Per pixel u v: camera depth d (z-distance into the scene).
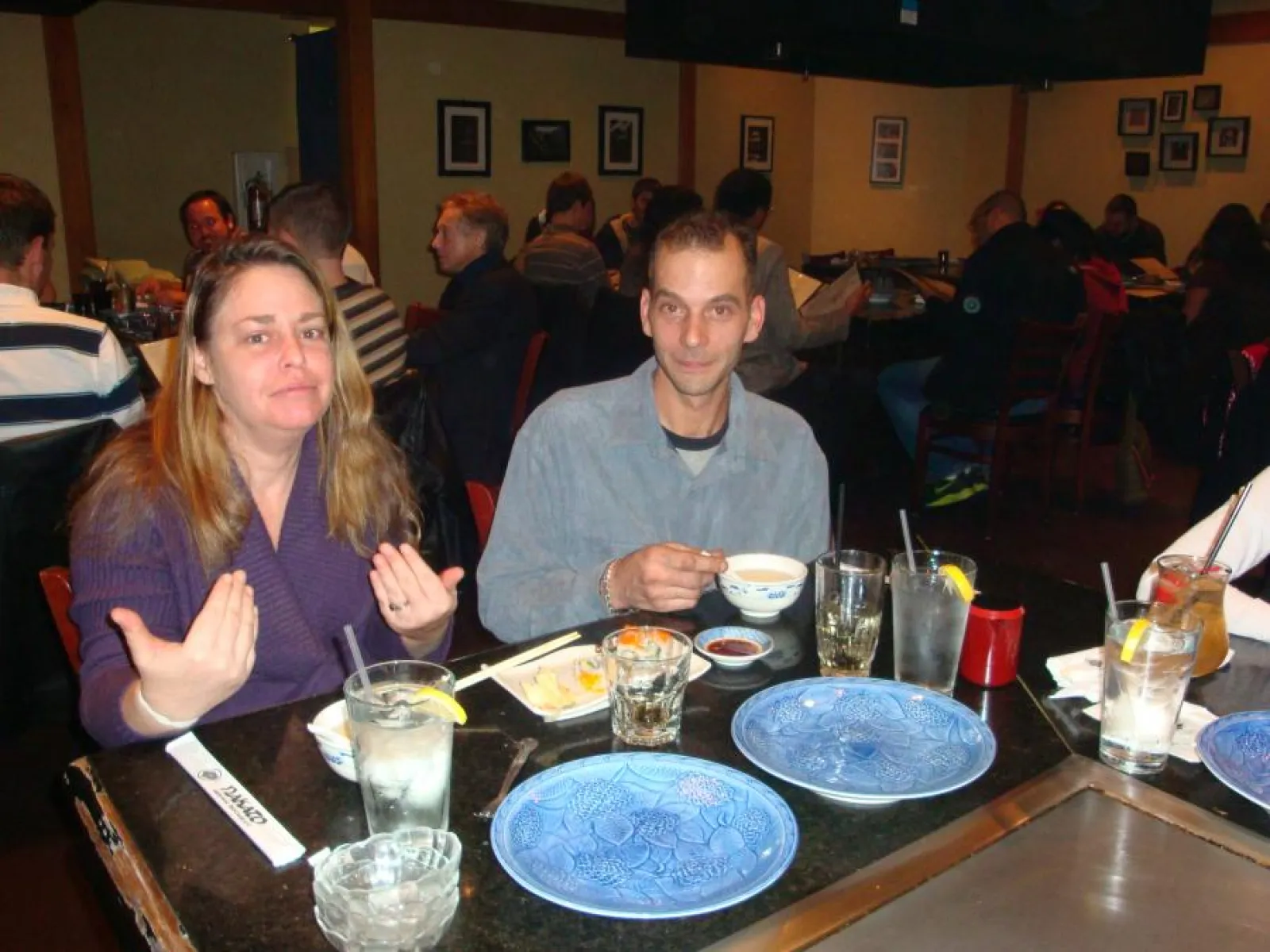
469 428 3.70
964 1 3.29
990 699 1.20
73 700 2.14
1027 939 0.80
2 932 1.93
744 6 3.26
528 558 1.66
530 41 6.34
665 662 1.06
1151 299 5.65
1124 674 1.02
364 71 5.71
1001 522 4.39
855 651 1.24
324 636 1.47
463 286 3.84
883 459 5.23
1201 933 0.81
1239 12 6.94
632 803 0.95
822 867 0.88
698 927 0.80
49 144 5.17
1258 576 2.56
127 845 0.89
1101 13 3.69
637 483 1.70
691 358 1.56
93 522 1.33
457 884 0.82
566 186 4.78
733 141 7.38
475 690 1.18
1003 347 4.12
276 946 0.77
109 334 2.29
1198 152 7.31
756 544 1.76
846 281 4.09
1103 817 0.95
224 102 7.18
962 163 8.61
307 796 0.96
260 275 1.32
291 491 1.44
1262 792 0.99
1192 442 4.45
